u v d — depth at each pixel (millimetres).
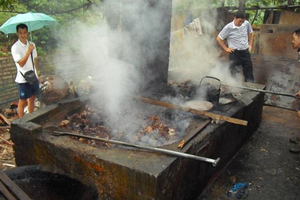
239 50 5551
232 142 3688
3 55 6812
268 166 3674
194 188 2969
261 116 4809
